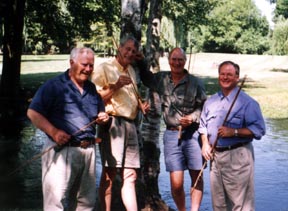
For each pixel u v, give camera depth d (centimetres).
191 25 2620
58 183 474
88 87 490
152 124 655
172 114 582
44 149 486
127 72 561
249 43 7231
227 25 6906
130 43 553
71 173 479
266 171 909
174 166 586
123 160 561
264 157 1029
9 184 786
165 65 4184
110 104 548
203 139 541
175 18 2441
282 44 4538
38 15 2383
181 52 575
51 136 467
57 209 475
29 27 2578
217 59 5819
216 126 527
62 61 4831
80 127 478
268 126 1458
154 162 655
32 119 473
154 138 655
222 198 532
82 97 482
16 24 1970
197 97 579
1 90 1953
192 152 582
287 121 1561
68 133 475
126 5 634
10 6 1959
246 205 522
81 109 480
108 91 535
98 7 2248
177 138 583
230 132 509
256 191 779
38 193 739
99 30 2083
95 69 552
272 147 1134
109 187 577
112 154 552
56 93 475
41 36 2620
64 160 474
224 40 7156
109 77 548
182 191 594
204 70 4362
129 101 554
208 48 7331
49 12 2347
